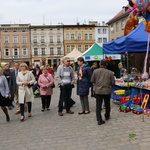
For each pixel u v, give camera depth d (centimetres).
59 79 843
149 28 755
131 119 719
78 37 6781
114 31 4859
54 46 6712
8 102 784
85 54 1764
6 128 707
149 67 1249
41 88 929
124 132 596
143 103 802
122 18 4397
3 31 6544
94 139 557
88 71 826
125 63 1602
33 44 6631
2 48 6544
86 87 828
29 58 6638
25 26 6575
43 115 858
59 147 520
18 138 603
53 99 1262
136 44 803
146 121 688
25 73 814
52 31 6694
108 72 691
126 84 899
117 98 959
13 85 944
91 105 995
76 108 957
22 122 768
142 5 746
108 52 995
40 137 599
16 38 6588
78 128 659
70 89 855
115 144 516
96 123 699
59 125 703
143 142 519
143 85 820
